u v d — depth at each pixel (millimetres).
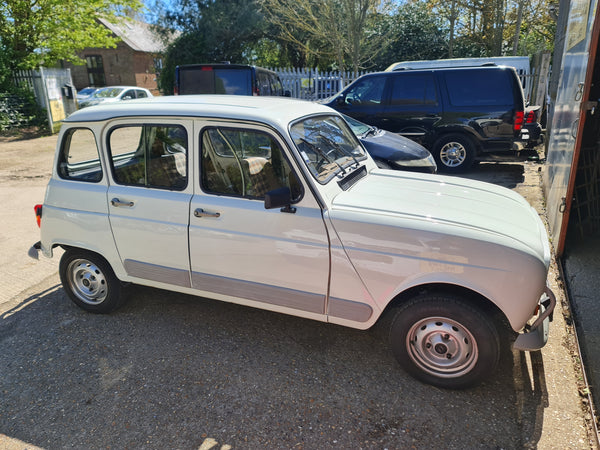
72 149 3660
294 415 2787
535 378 3078
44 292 4461
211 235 3234
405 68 12211
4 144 14023
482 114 8109
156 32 21047
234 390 3018
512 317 2670
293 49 22484
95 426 2732
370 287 2904
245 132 3090
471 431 2641
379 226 2805
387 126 8750
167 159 3363
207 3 20516
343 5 15414
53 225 3795
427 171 6652
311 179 2957
